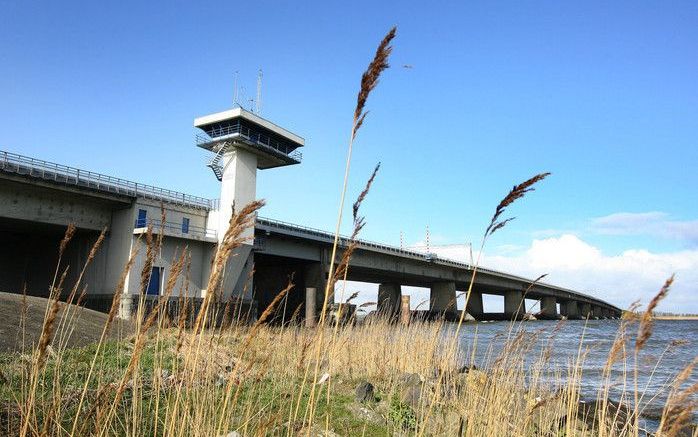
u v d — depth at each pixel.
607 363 5.51
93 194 37.41
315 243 56.06
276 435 5.74
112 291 38.12
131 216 39.41
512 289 97.56
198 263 42.59
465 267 79.88
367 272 67.81
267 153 48.53
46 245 45.88
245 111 45.41
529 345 8.32
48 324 3.15
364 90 2.77
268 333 5.97
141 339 3.65
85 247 41.88
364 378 11.03
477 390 7.17
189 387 4.66
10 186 34.12
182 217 43.12
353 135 2.91
